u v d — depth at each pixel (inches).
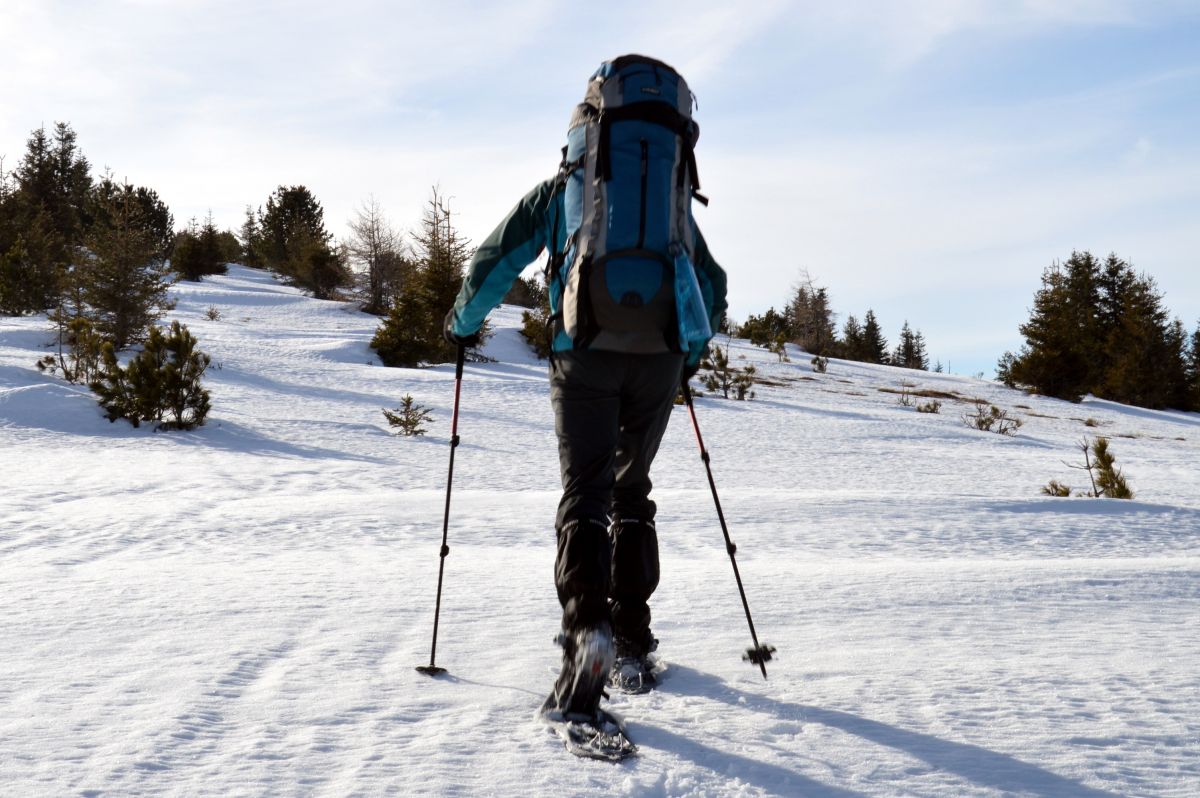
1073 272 2679.6
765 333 2394.2
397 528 283.7
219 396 884.6
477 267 96.3
